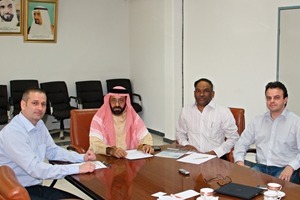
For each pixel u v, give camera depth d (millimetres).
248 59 5105
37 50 6996
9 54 6773
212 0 5559
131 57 7789
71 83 7367
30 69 6977
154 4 6762
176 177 2336
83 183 2236
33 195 2617
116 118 3189
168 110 6445
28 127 2607
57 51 7172
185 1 6109
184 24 6180
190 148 3176
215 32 5570
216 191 2031
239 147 3154
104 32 7578
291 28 4547
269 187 1947
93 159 2760
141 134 3223
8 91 6777
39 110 2604
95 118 3152
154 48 6879
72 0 7199
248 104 5164
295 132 2908
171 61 6273
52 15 6988
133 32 7629
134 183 2225
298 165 2752
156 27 6750
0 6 6555
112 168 2543
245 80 5176
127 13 7762
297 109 4559
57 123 7203
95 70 7570
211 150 3367
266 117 3066
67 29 7219
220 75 5559
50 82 6824
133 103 7500
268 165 3014
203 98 3424
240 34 5180
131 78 7852
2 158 2590
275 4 4699
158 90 6875
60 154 2838
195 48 5988
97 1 7445
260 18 4891
